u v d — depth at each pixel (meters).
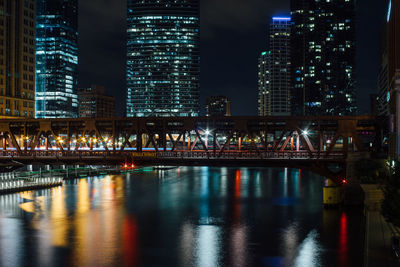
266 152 70.00
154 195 91.12
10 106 160.75
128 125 79.56
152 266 41.66
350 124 69.19
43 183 102.81
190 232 55.53
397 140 63.88
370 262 29.06
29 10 173.88
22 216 66.06
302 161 68.88
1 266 41.53
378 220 45.38
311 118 69.81
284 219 62.50
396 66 80.25
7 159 81.94
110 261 43.25
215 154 74.56
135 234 54.47
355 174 67.06
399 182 31.53
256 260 43.44
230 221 62.06
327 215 64.38
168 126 76.56
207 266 41.66
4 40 158.62
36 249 47.44
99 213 69.19
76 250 47.06
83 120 80.19
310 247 47.78
